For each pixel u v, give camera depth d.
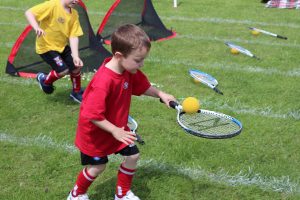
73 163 4.68
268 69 7.67
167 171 4.49
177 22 11.28
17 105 6.14
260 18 11.74
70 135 5.31
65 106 6.18
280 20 11.51
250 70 7.61
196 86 6.89
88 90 3.35
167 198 4.07
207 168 4.56
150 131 5.36
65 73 6.02
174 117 5.79
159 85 6.89
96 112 3.25
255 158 4.77
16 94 6.53
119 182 3.78
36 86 6.91
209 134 3.49
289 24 11.09
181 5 13.52
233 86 6.84
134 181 4.30
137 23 9.64
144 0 9.51
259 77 7.22
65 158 4.77
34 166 4.64
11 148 4.99
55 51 6.05
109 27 9.37
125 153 3.63
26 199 4.06
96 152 3.52
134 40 3.17
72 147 5.03
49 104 6.22
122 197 3.81
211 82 6.74
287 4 12.98
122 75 3.38
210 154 4.83
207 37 9.84
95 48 8.16
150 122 5.62
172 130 5.39
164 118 5.77
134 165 3.71
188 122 4.12
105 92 3.27
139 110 5.96
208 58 8.29
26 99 6.34
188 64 7.91
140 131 5.36
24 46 7.35
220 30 10.48
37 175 4.46
